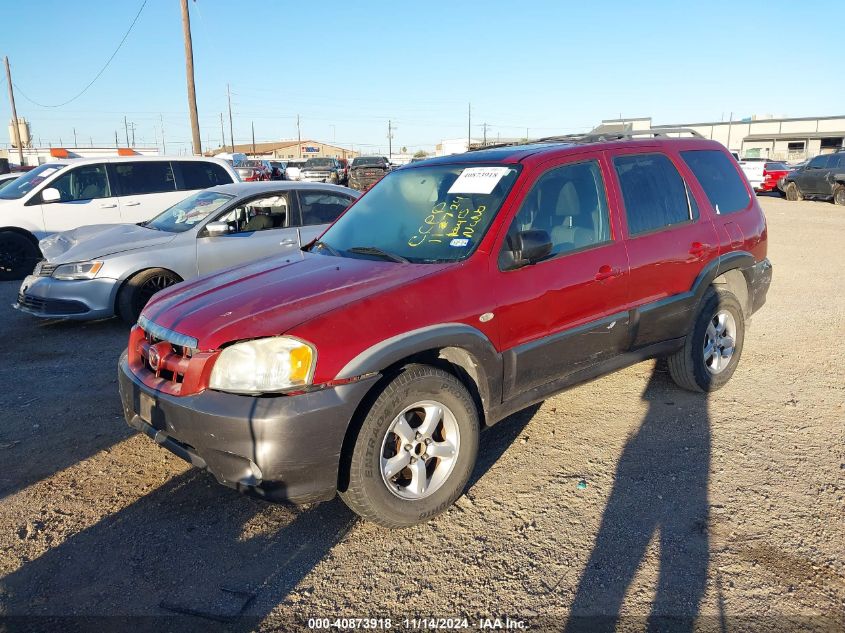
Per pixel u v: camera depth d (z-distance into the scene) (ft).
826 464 12.96
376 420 10.30
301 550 10.60
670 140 16.17
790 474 12.60
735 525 10.98
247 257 24.97
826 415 15.31
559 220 13.23
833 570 9.78
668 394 16.72
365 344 10.23
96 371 19.20
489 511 11.60
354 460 10.30
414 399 10.68
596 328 13.47
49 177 34.37
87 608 9.33
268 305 10.88
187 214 25.55
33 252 34.50
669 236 14.88
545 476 12.76
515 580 9.77
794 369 18.58
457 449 11.33
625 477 12.65
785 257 38.75
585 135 16.14
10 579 9.95
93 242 23.88
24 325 24.82
